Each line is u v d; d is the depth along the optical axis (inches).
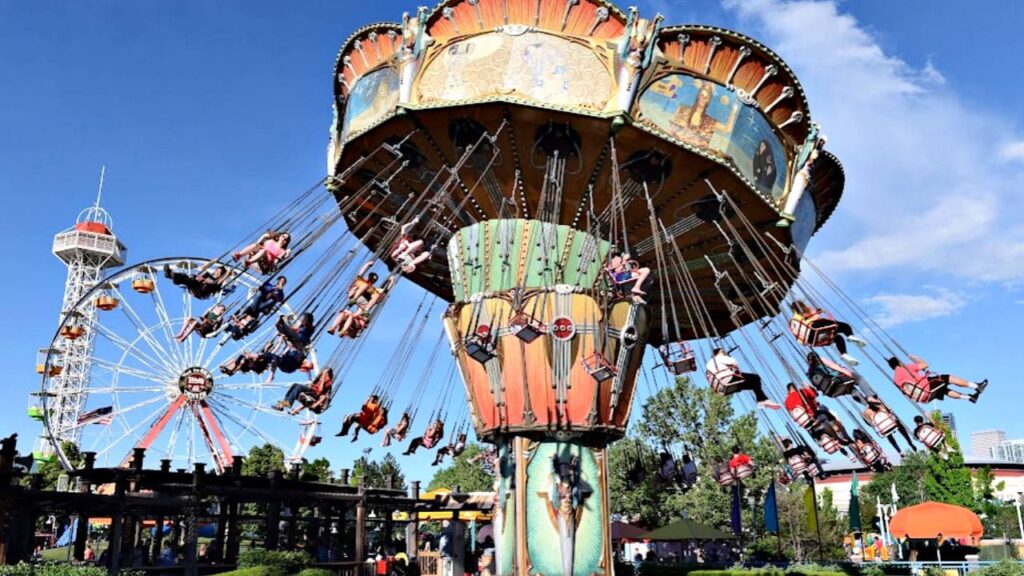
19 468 828.0
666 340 780.6
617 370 718.5
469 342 684.7
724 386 700.0
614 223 719.1
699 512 1453.0
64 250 2834.6
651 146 687.1
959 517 1018.7
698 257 848.3
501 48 679.7
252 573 803.4
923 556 1155.3
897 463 3144.7
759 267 794.8
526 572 676.1
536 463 701.9
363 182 815.7
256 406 1558.8
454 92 679.1
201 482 867.4
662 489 1539.1
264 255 681.0
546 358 702.5
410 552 1317.7
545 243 723.4
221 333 698.8
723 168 697.0
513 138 701.3
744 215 762.2
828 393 715.4
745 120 708.7
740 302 957.2
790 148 757.9
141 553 901.2
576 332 705.6
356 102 761.6
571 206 759.7
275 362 706.2
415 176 779.4
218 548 991.0
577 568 677.3
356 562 980.6
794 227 780.6
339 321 683.4
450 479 2265.0
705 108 691.4
